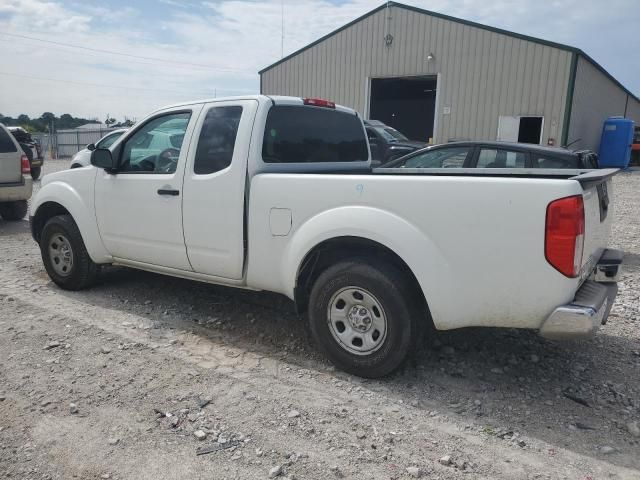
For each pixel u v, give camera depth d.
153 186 4.64
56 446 2.90
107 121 41.28
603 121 27.34
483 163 7.62
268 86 26.73
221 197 4.20
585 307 3.08
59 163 28.36
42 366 3.82
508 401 3.47
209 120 4.39
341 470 2.74
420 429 3.13
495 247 3.18
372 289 3.55
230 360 4.01
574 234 3.01
